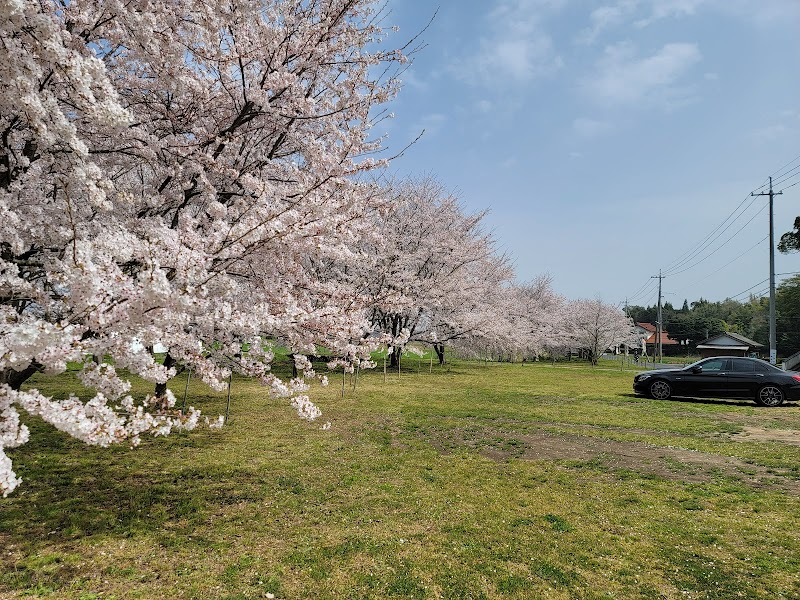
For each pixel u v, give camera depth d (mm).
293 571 3697
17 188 4453
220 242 3984
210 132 6438
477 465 6855
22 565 3701
